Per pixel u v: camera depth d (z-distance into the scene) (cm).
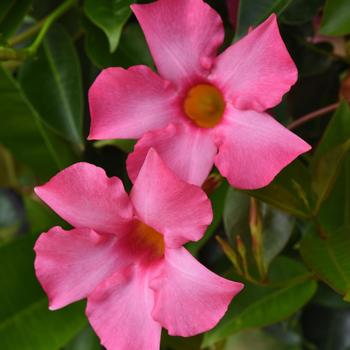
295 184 35
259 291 39
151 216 33
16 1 40
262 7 35
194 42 34
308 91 42
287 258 40
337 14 36
